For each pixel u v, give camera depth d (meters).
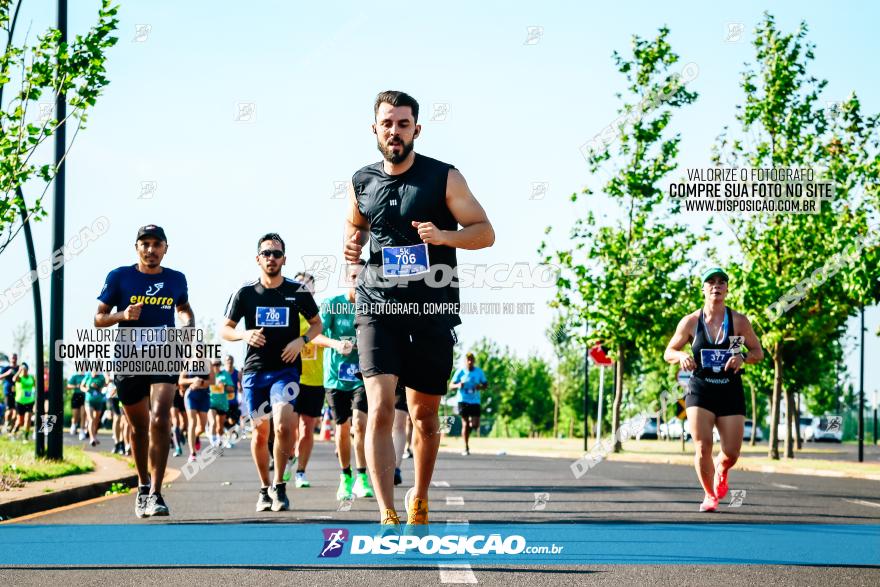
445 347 8.03
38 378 18.62
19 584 6.97
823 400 82.06
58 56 14.87
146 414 11.68
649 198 35.91
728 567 7.80
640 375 77.06
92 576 7.30
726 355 12.18
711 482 12.57
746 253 33.84
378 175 8.09
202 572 7.47
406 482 17.94
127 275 11.63
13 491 13.33
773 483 19.70
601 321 36.81
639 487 16.92
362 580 7.10
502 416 100.19
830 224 31.77
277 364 12.46
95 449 30.61
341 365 14.25
